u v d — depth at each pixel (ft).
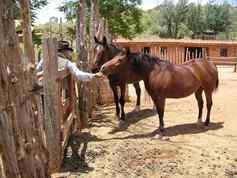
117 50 25.99
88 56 29.12
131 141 21.84
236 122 26.73
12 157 10.10
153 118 28.78
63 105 19.61
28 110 11.43
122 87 26.89
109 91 35.65
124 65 23.43
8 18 10.34
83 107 25.21
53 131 15.57
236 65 80.12
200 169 17.15
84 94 25.17
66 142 19.54
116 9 74.64
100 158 18.45
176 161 18.19
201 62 25.16
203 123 26.40
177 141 21.94
